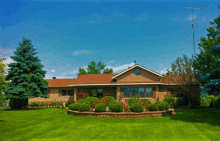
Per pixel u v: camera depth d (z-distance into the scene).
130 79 28.25
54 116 18.48
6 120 16.61
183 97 27.98
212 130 11.82
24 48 27.08
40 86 27.22
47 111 22.98
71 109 20.02
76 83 30.50
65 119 16.33
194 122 14.13
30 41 28.28
